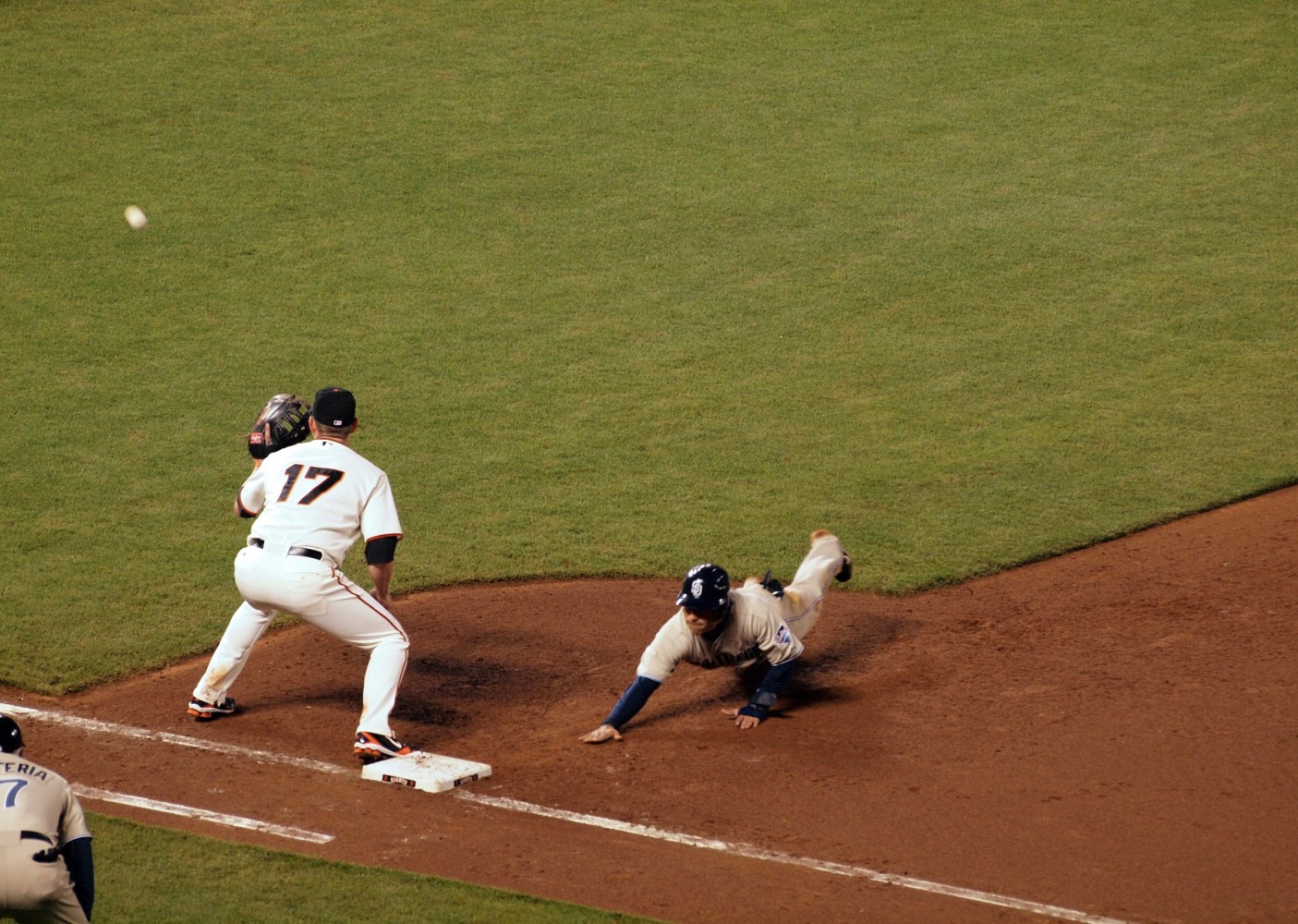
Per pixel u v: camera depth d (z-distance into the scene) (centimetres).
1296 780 2398
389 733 2542
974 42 7938
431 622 3284
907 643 3098
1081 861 2177
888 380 4762
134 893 2053
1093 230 5941
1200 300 5309
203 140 6756
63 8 8250
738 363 4900
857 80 7488
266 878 2106
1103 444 4266
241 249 5750
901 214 6128
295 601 2531
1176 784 2400
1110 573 3450
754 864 2189
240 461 4188
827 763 2536
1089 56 7719
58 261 5594
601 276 5591
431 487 4041
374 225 6009
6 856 1673
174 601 3378
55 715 2788
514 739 2689
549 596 3422
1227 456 4156
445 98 7275
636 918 2008
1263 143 6688
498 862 2195
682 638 2589
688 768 2538
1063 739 2588
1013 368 4841
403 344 5022
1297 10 8188
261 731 2716
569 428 4428
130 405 4541
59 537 3709
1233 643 2984
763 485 4041
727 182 6444
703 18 8288
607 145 6812
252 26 8100
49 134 6762
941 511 3853
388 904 2036
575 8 8412
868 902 2073
